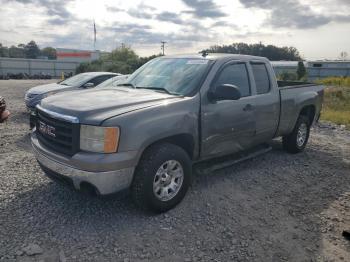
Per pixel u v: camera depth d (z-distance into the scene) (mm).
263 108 5344
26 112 11109
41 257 3088
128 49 57688
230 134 4789
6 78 46938
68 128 3580
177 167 4027
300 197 4688
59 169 3619
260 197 4602
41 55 123375
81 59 75375
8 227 3549
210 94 4418
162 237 3494
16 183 4672
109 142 3416
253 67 5344
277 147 7223
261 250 3375
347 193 4910
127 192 3732
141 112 3666
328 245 3523
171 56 5414
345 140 8555
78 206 4059
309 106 6934
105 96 4168
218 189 4762
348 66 65500
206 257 3217
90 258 3107
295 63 71125
